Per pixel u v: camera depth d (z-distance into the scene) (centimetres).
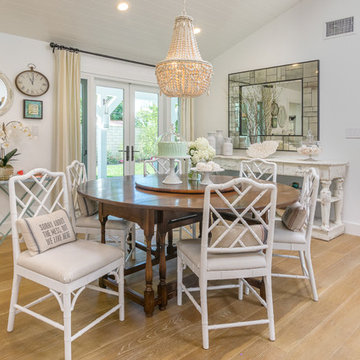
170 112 557
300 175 400
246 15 443
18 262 188
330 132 419
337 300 240
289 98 454
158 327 204
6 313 218
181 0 386
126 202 205
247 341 190
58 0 345
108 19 391
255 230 191
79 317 216
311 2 428
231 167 489
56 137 414
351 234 407
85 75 450
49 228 198
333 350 182
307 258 237
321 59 422
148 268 214
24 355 176
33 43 396
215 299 242
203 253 182
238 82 509
